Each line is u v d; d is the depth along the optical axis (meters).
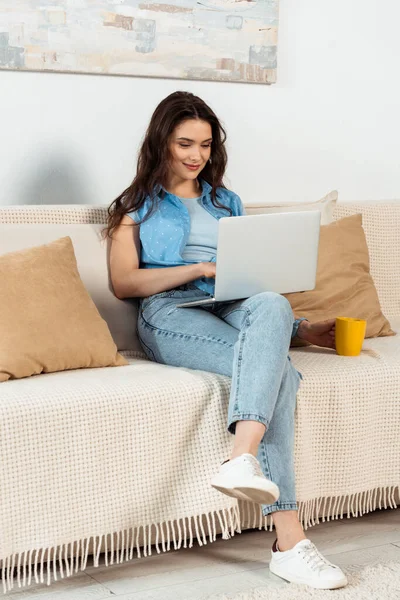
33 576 1.75
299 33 2.92
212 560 1.85
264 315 1.82
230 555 1.87
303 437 1.90
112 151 2.68
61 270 2.01
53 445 1.66
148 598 1.65
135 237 2.21
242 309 1.88
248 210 2.48
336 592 1.66
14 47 2.46
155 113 2.22
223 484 1.64
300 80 2.95
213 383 1.84
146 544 1.86
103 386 1.76
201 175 2.33
